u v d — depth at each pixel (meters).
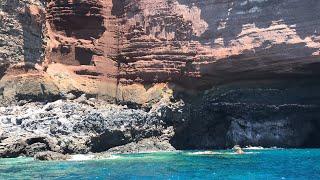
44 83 37.19
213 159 29.89
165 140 36.91
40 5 40.50
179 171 24.89
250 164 27.55
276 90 40.19
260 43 38.38
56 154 29.47
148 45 41.50
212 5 40.47
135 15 42.69
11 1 36.84
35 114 33.72
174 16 41.16
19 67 36.62
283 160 29.31
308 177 23.27
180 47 40.59
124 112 36.38
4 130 31.98
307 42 37.41
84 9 41.91
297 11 38.12
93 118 33.72
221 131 40.16
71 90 38.62
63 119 33.22
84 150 31.80
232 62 39.03
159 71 40.41
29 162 27.73
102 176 23.20
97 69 41.12
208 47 40.00
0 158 29.45
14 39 36.78
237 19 39.56
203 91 40.47
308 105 40.53
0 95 35.81
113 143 34.12
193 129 39.41
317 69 38.22
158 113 37.50
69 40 41.38
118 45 42.94
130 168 25.75
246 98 40.19
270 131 40.78
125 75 41.75
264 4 39.03
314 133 41.62
